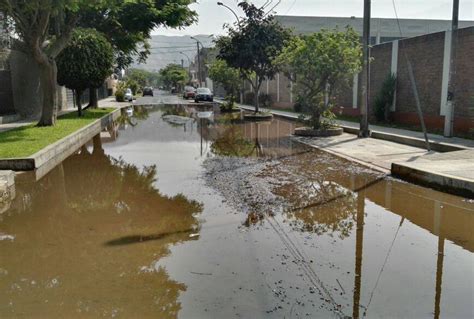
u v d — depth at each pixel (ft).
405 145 40.06
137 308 11.83
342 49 46.44
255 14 73.46
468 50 42.75
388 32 153.17
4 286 13.20
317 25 148.46
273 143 43.68
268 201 22.17
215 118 76.48
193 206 21.40
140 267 14.44
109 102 126.21
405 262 14.70
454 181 23.25
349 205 21.57
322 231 17.84
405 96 53.88
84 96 106.32
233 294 12.54
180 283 13.25
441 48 46.68
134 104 126.62
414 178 25.91
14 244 16.74
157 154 37.27
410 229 18.07
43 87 49.80
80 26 71.36
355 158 33.86
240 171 29.50
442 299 12.16
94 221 19.38
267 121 70.28
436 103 47.96
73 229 18.35
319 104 49.24
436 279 13.41
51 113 50.42
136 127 60.85
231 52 75.46
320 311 11.58
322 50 46.62
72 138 41.60
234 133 52.80
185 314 11.48
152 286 13.07
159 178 27.71
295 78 50.01
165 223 18.89
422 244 16.37
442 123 46.98
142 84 343.05
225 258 15.10
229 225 18.56
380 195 23.43
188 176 28.12
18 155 30.68
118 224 18.89
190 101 149.28
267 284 13.14
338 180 26.78
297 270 14.10
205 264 14.61
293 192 23.93
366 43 44.93
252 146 41.60
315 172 29.07
